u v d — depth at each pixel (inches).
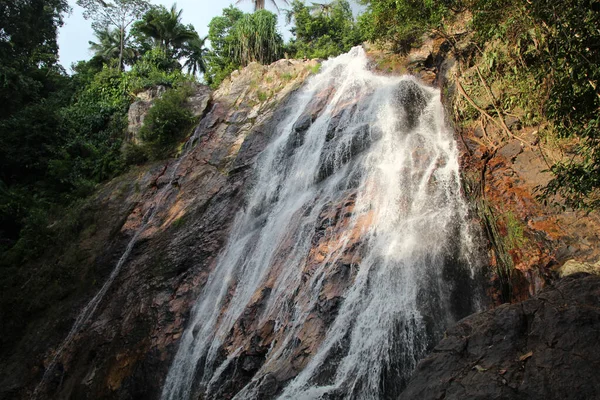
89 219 736.3
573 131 272.8
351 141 489.4
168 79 1070.4
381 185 410.9
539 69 298.5
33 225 752.3
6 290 672.4
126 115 1029.2
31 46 1427.2
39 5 1439.5
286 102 689.0
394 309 303.4
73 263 663.8
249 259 468.4
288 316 347.6
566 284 231.1
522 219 334.0
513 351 209.5
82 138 1019.3
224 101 783.7
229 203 580.1
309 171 513.0
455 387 202.2
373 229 369.4
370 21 609.6
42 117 1011.9
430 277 317.4
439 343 229.9
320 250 379.9
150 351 449.4
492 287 307.9
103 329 518.0
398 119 481.7
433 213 364.8
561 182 268.5
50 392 502.9
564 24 250.1
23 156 958.4
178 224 598.9
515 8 309.4
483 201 363.9
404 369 275.7
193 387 386.6
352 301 322.0
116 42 1552.7
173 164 745.0
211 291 477.4
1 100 1091.3
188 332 452.8
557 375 191.3
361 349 292.4
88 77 1336.1
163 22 1386.6
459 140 430.0
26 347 584.7
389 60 618.8
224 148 687.1
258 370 327.6
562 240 306.8
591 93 252.7
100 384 455.2
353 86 586.9
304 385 286.4
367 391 272.2
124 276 575.2
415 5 502.3
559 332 207.0
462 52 504.7
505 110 407.8
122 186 773.9
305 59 800.3
